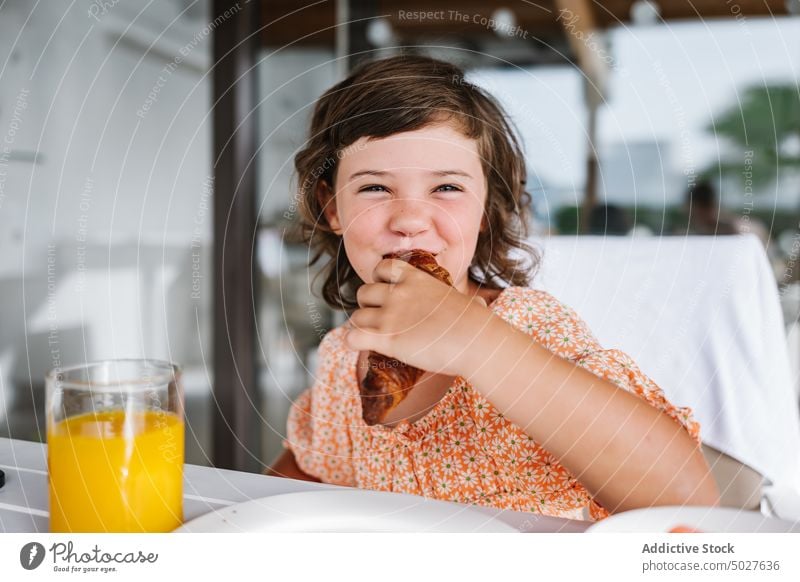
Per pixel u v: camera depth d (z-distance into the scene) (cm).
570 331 62
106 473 36
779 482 81
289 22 178
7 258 174
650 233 137
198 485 47
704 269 94
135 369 39
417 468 68
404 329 50
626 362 56
